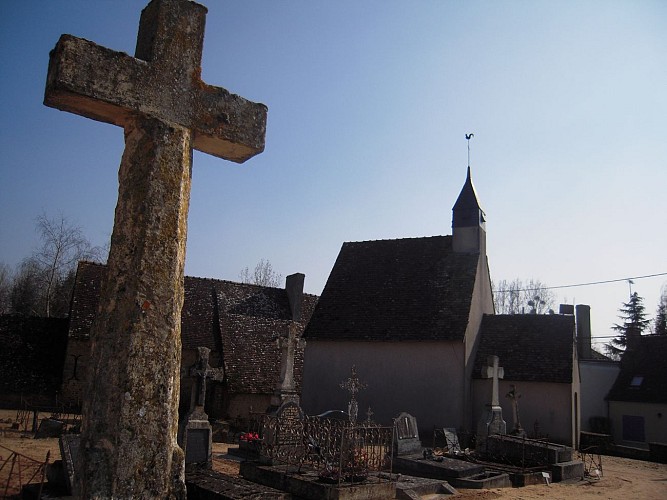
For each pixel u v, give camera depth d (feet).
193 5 18.03
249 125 18.97
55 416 82.43
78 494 14.87
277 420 51.13
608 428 120.47
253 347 112.16
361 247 119.85
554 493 50.57
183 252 16.93
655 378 119.96
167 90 17.07
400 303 102.99
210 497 28.45
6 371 98.17
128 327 15.37
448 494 47.39
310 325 107.45
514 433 75.41
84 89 15.43
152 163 16.31
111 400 15.06
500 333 100.68
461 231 107.14
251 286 130.62
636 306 202.18
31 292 195.21
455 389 90.38
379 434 47.67
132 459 14.99
